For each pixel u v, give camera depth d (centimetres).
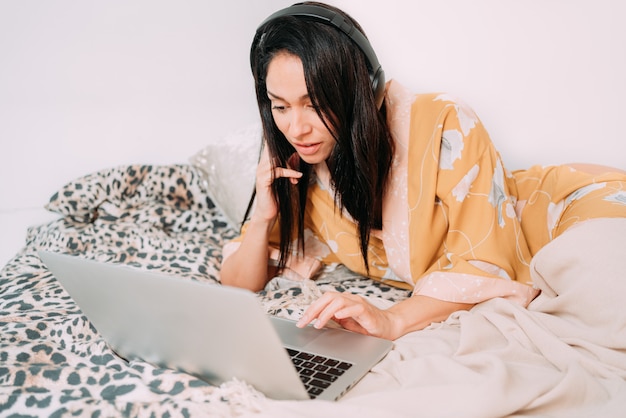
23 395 87
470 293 121
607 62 187
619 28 183
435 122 133
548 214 139
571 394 83
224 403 83
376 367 96
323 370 95
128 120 243
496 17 197
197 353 88
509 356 99
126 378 92
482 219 128
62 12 228
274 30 111
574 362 89
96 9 231
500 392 81
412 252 135
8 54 228
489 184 130
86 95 237
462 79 207
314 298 134
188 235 198
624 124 189
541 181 148
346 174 127
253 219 149
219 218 208
